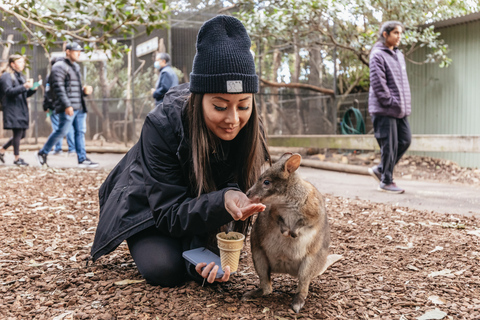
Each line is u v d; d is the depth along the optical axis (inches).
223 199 100.8
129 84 538.6
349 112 473.4
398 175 369.4
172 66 485.4
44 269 132.9
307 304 111.5
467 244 159.9
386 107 265.9
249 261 145.7
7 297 111.8
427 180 344.2
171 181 114.0
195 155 108.9
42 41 278.1
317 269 114.1
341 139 402.0
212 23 102.0
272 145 458.6
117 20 265.6
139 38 525.0
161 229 113.9
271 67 503.8
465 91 402.6
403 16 398.9
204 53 100.9
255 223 116.2
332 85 485.7
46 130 581.0
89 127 563.2
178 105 116.5
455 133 413.1
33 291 116.3
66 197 242.7
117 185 127.8
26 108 386.3
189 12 469.4
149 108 523.5
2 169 355.3
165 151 113.2
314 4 361.1
